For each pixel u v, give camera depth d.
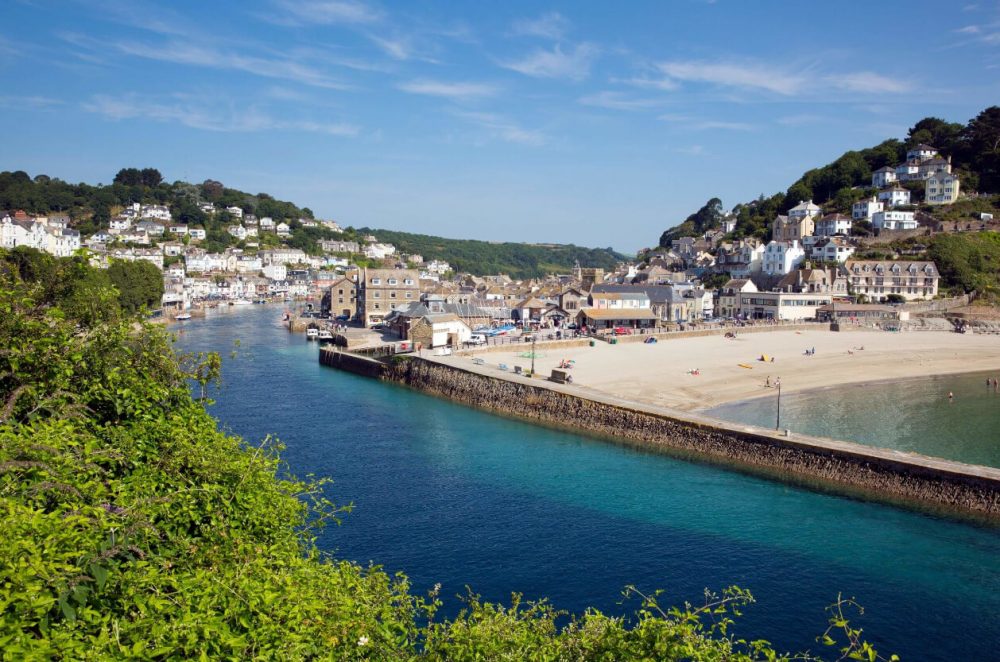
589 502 42.03
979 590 31.78
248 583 11.75
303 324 137.62
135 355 18.77
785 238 196.62
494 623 14.38
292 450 51.59
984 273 157.00
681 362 89.62
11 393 15.23
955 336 121.19
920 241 168.50
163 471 15.04
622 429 58.62
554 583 31.86
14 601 8.92
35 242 188.38
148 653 9.48
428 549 35.03
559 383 71.31
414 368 81.44
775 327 128.62
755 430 52.31
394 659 13.60
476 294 171.75
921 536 37.59
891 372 87.06
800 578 32.69
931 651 27.11
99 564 10.23
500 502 41.72
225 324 150.50
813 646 27.19
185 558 12.85
